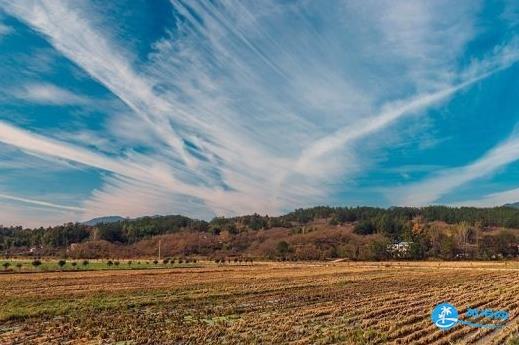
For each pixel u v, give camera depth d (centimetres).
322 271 9212
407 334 2723
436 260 15225
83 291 5269
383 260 15638
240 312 3641
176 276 7806
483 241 17225
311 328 2892
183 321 3203
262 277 7494
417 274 8106
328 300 4381
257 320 3200
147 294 4953
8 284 6203
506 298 4269
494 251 15712
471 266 11075
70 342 2559
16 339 2648
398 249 16488
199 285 6031
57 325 3044
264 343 2469
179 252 18300
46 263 11262
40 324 3109
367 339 2539
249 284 6153
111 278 7319
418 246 16025
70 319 3303
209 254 18175
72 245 19050
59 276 7644
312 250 17000
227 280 6906
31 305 4041
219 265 12056
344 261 15175
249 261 14650
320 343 2445
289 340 2553
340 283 6272
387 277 7406
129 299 4478
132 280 6938
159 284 6231
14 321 3244
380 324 2991
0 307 3900
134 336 2673
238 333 2762
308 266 11581
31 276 7581
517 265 11356
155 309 3838
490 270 9219
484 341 2531
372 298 4469
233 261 14475
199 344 2473
